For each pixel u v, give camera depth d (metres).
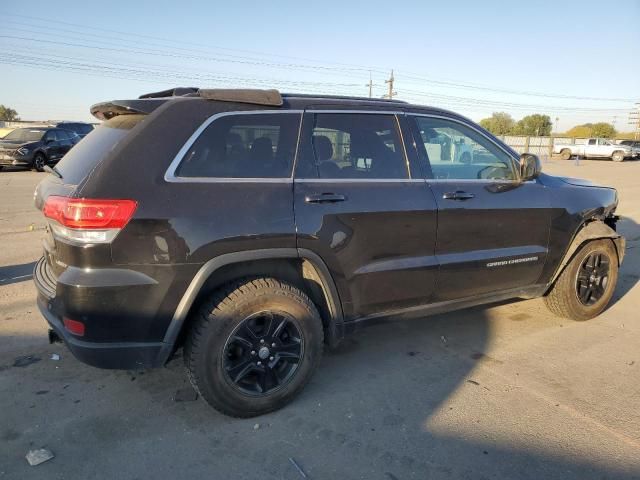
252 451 2.74
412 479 2.54
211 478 2.53
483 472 2.60
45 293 2.83
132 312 2.66
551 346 4.14
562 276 4.50
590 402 3.27
